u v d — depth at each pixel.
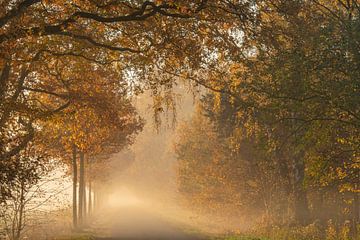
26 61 20.31
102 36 22.34
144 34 20.83
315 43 20.42
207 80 22.27
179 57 20.78
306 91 20.56
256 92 22.36
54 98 32.12
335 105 20.45
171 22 20.34
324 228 33.53
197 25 20.20
